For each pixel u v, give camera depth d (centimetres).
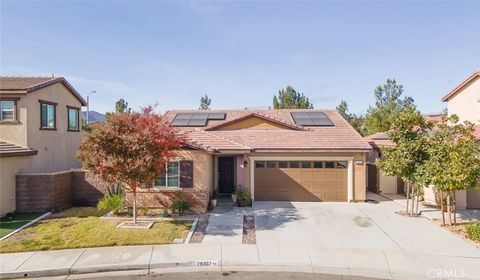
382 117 3788
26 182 1547
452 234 1261
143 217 1448
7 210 1496
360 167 1898
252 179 1898
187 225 1331
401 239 1203
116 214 1491
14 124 1748
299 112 2573
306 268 962
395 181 2191
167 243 1127
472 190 1708
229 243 1142
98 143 1270
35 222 1364
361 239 1202
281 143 1939
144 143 1259
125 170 1251
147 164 1250
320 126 2231
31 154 1692
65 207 1650
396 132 1563
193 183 1571
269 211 1638
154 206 1565
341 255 1048
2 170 1473
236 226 1347
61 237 1166
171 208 1515
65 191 1658
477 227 1206
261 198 1919
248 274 919
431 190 1830
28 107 1772
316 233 1270
